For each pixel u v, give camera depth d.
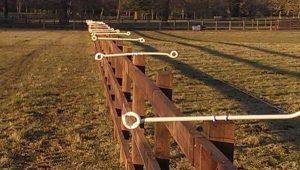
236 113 9.91
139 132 5.09
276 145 7.50
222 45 28.95
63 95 12.42
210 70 16.52
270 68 16.86
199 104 10.87
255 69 16.61
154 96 4.21
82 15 82.44
